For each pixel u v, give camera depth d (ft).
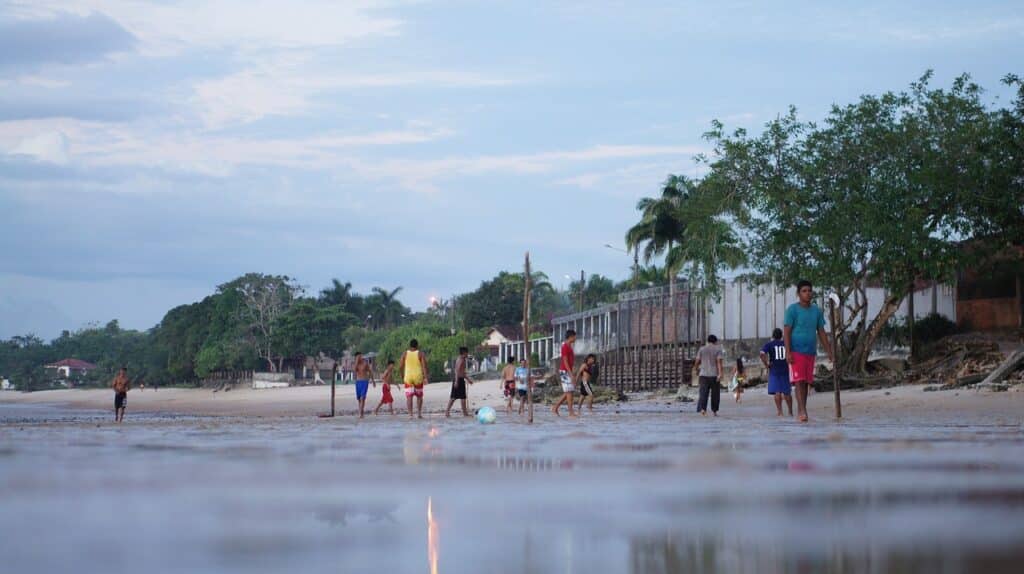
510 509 11.50
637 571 7.56
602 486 14.05
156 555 8.30
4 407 288.51
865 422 48.70
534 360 284.20
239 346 396.98
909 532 9.41
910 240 108.78
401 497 12.79
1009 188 109.29
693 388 139.03
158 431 40.22
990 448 23.26
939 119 115.24
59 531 9.73
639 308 179.32
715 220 121.49
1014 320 127.95
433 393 204.13
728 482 14.55
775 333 69.36
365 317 482.28
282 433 36.37
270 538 9.29
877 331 117.60
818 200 117.29
